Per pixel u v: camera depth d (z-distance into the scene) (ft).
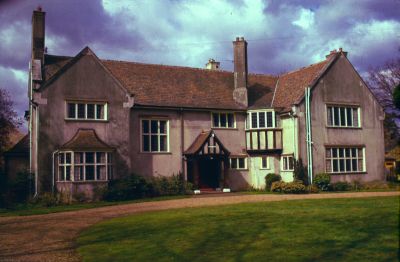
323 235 36.63
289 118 99.04
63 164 81.00
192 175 97.14
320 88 100.58
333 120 101.86
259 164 102.68
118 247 36.37
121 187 81.30
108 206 70.69
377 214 45.19
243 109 102.78
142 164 92.17
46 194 77.61
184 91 101.76
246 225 42.80
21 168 93.71
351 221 42.09
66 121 83.41
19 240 41.70
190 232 40.83
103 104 87.30
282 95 107.24
